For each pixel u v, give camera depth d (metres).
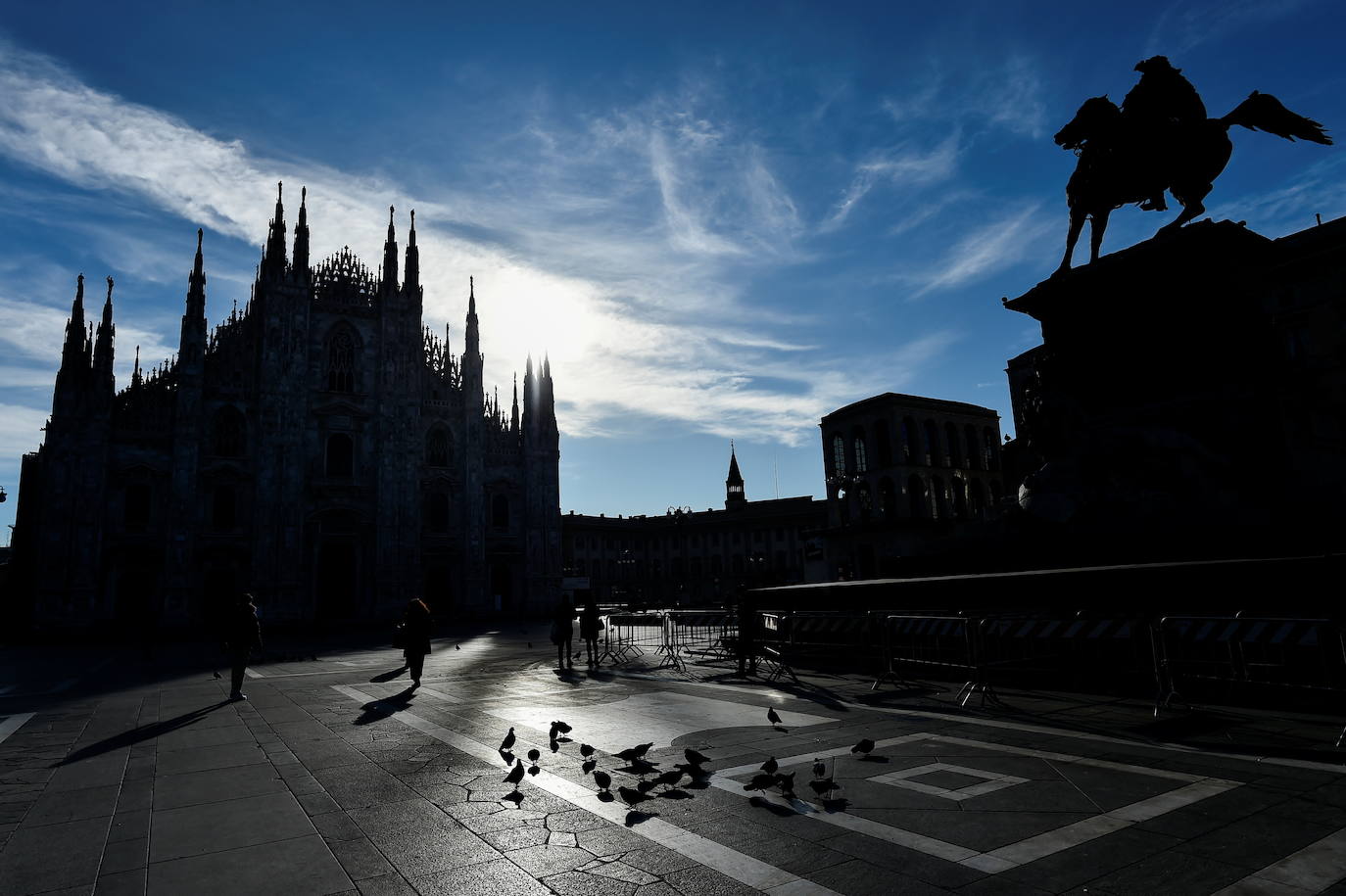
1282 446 13.30
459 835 5.91
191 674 21.89
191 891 4.91
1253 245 14.50
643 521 116.25
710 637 31.50
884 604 16.38
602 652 24.92
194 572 56.19
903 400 71.38
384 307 67.19
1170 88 14.90
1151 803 6.08
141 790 7.63
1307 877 4.53
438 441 69.44
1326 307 30.55
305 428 62.41
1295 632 8.73
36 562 53.25
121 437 55.84
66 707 14.59
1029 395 16.98
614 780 7.49
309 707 13.52
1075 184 16.20
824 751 8.41
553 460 73.88
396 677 18.89
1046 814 5.93
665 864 5.15
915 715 10.54
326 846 5.75
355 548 63.06
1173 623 9.85
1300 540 11.74
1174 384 14.57
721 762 8.05
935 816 5.98
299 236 64.38
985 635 11.77
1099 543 14.05
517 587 70.88
